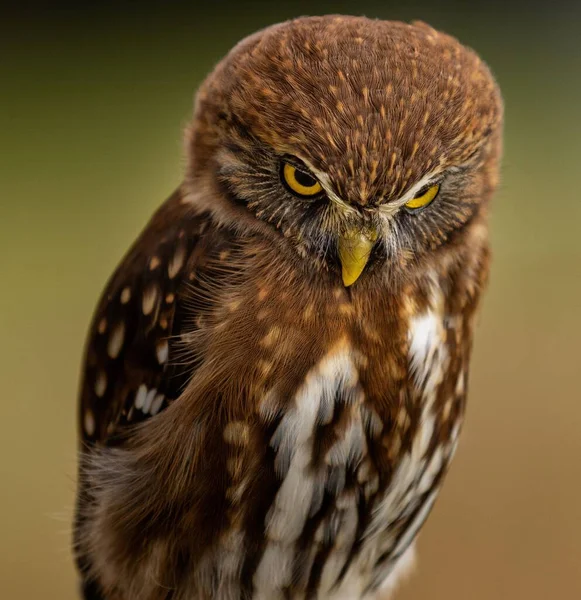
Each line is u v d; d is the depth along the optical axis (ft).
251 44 5.53
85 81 12.09
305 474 5.56
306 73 5.49
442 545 6.63
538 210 9.28
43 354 8.41
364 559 5.64
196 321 5.55
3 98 11.90
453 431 5.63
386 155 5.48
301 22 5.54
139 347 5.58
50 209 10.11
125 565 5.60
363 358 5.55
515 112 10.74
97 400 5.63
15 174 10.65
